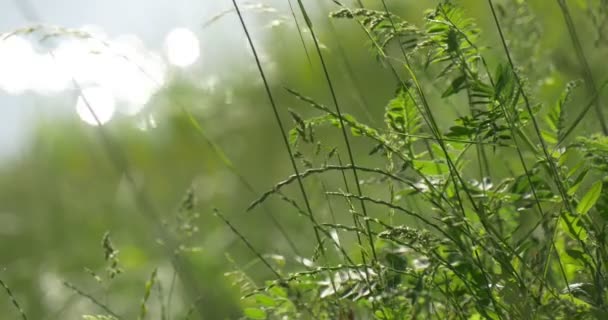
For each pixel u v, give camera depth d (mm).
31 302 7672
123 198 9031
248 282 4738
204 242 7477
